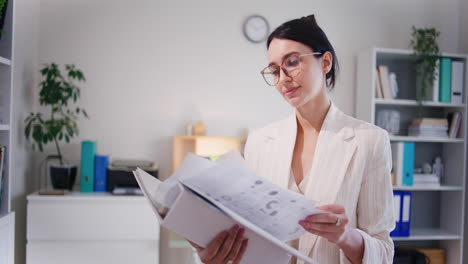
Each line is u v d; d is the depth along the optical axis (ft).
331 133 3.69
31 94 8.94
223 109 10.00
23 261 8.71
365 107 10.02
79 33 9.43
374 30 10.68
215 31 9.96
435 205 11.00
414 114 10.89
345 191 3.52
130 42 9.64
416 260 9.74
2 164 6.16
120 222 8.17
